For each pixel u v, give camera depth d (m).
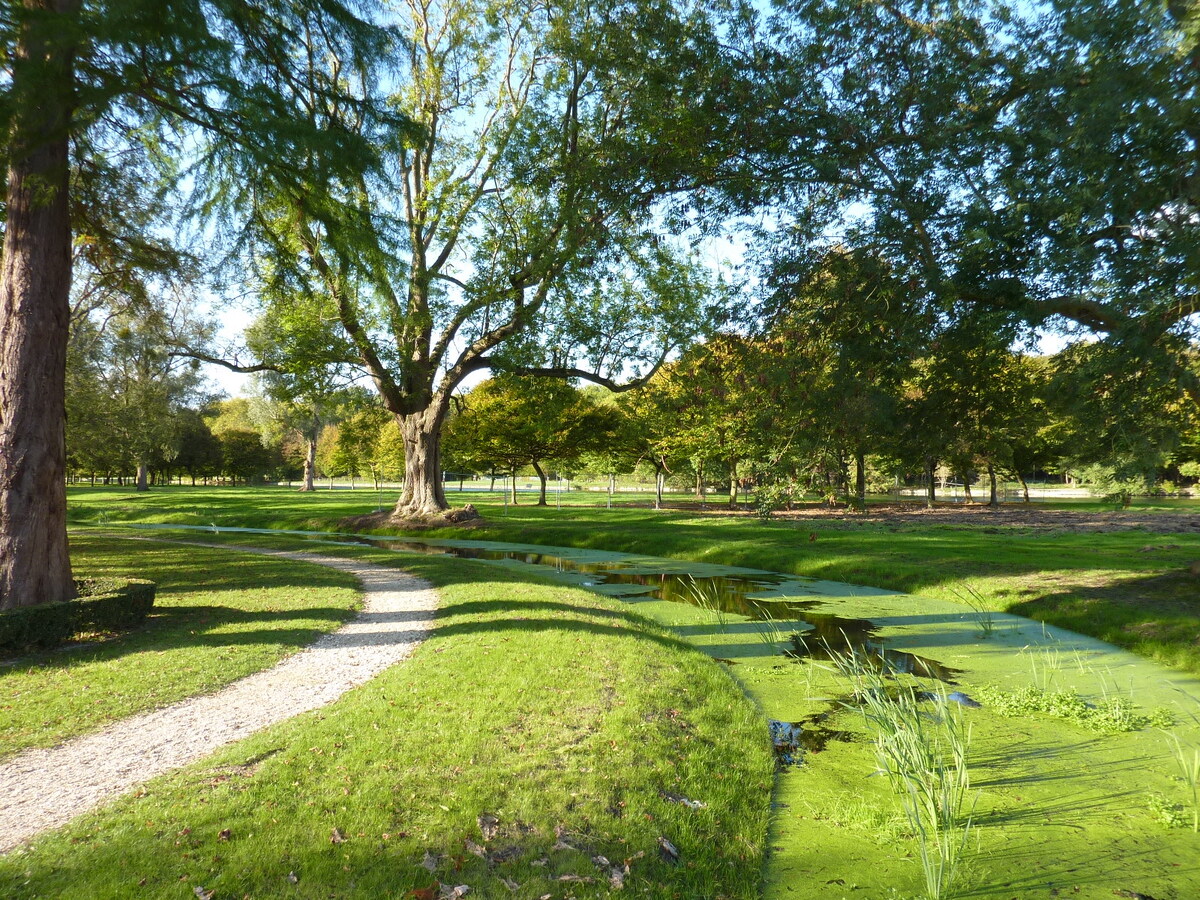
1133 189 6.93
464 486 93.88
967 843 4.66
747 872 4.21
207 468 86.38
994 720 7.07
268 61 9.78
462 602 11.51
